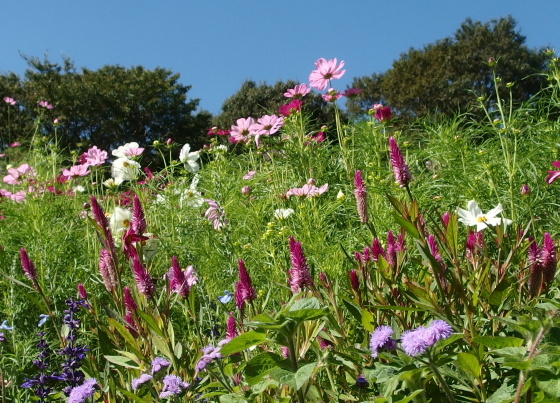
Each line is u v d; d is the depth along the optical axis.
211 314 3.02
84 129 35.66
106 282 2.63
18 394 2.85
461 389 1.98
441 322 1.47
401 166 2.20
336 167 6.72
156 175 6.27
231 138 6.88
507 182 4.66
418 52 39.12
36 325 3.90
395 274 2.34
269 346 2.41
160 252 4.48
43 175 7.39
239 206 5.38
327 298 2.26
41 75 34.53
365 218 2.41
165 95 37.44
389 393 1.64
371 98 40.75
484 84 35.88
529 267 2.24
